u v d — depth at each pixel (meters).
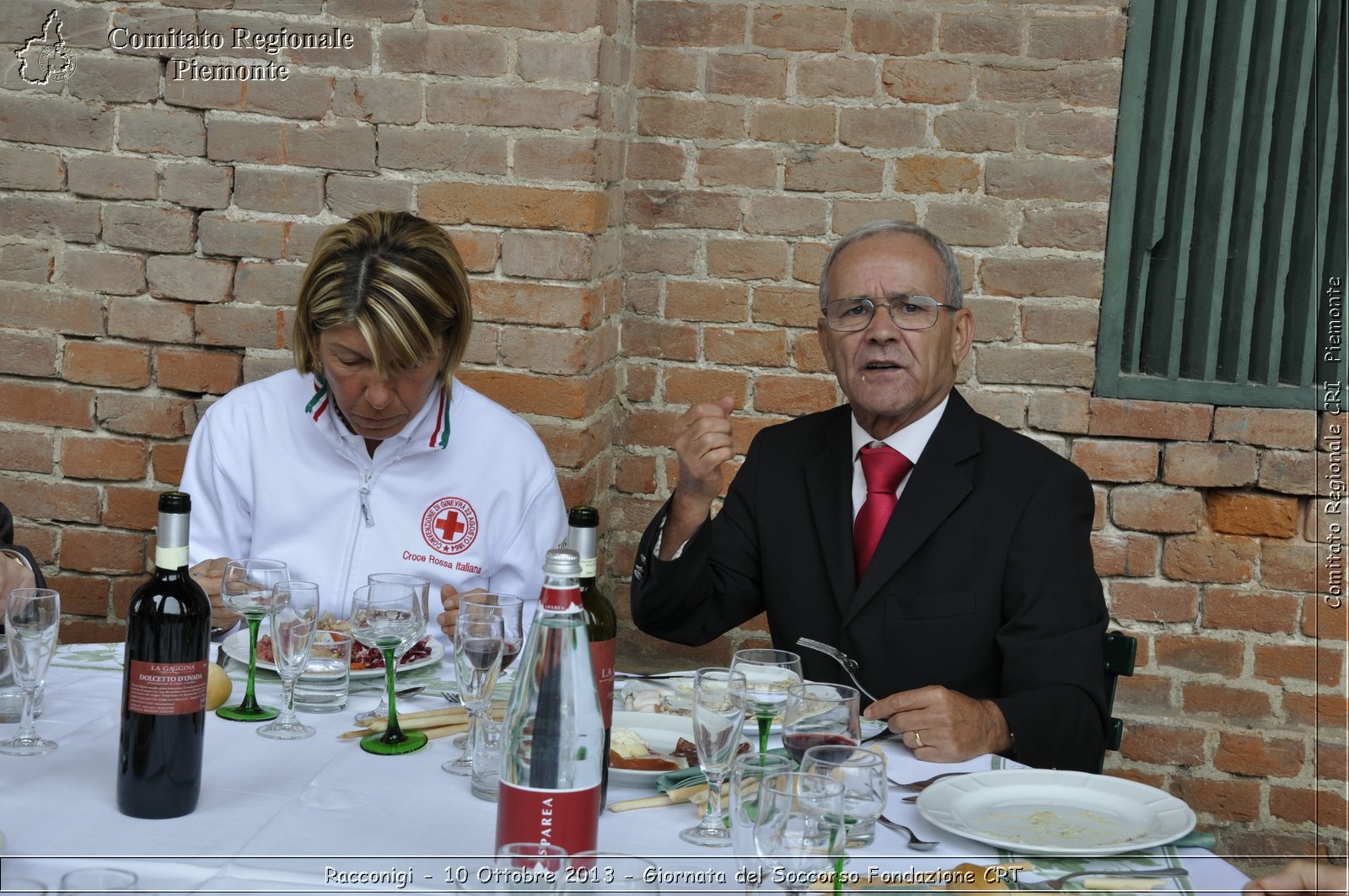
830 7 2.83
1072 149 2.79
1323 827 2.85
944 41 2.80
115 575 2.98
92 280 2.88
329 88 2.77
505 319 2.77
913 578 2.06
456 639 1.47
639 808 1.44
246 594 1.65
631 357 3.00
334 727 1.65
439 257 2.15
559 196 2.73
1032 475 2.07
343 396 2.14
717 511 3.01
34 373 2.92
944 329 2.10
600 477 2.96
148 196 2.85
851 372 2.10
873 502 2.12
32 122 2.84
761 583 2.23
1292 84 2.73
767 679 1.52
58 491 2.96
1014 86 2.79
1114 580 2.91
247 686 1.70
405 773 1.51
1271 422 2.81
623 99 2.87
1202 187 2.80
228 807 1.38
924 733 1.65
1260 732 2.88
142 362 2.90
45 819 1.33
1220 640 2.88
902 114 2.83
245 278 2.85
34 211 2.87
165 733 1.33
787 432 2.28
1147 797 1.48
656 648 3.07
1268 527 2.84
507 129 2.73
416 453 2.29
